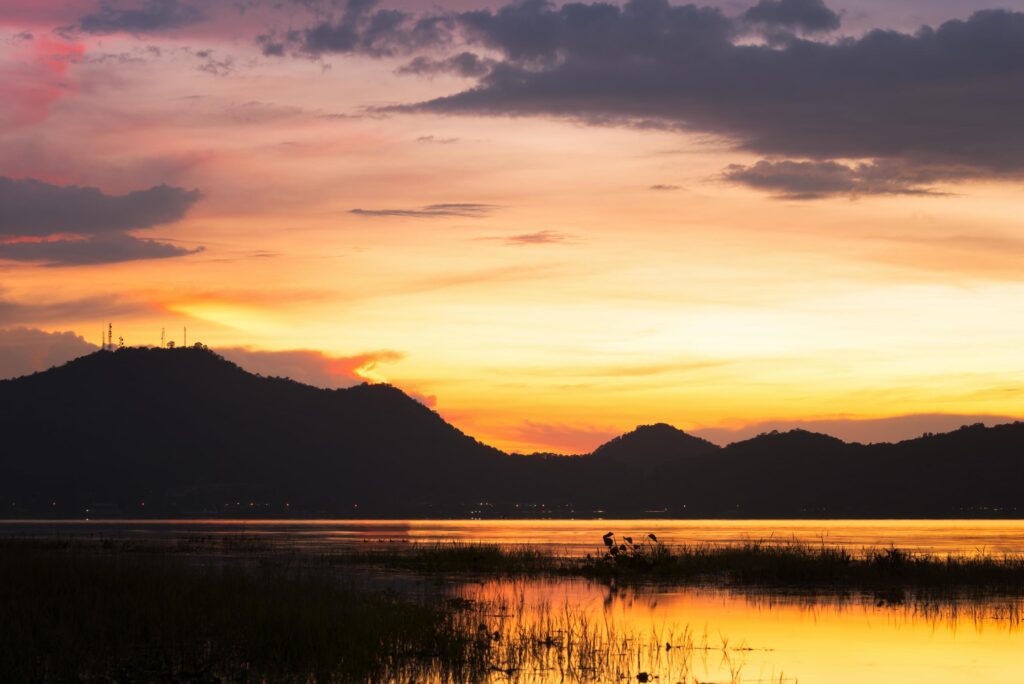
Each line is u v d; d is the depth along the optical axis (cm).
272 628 2162
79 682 1814
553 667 2103
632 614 2914
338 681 1891
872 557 4844
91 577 2761
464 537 9369
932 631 2628
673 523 18712
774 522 19338
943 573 4006
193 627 2230
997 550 6462
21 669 1845
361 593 2881
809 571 3981
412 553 5384
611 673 2058
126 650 2059
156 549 5441
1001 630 2655
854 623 2762
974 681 2027
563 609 3014
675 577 4103
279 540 7906
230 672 1922
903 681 2022
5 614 2148
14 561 3033
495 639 2361
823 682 2005
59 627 2092
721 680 2011
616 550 4375
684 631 2580
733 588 3703
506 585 3725
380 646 2112
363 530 12456
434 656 2130
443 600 3123
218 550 5762
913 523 17338
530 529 13450
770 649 2341
